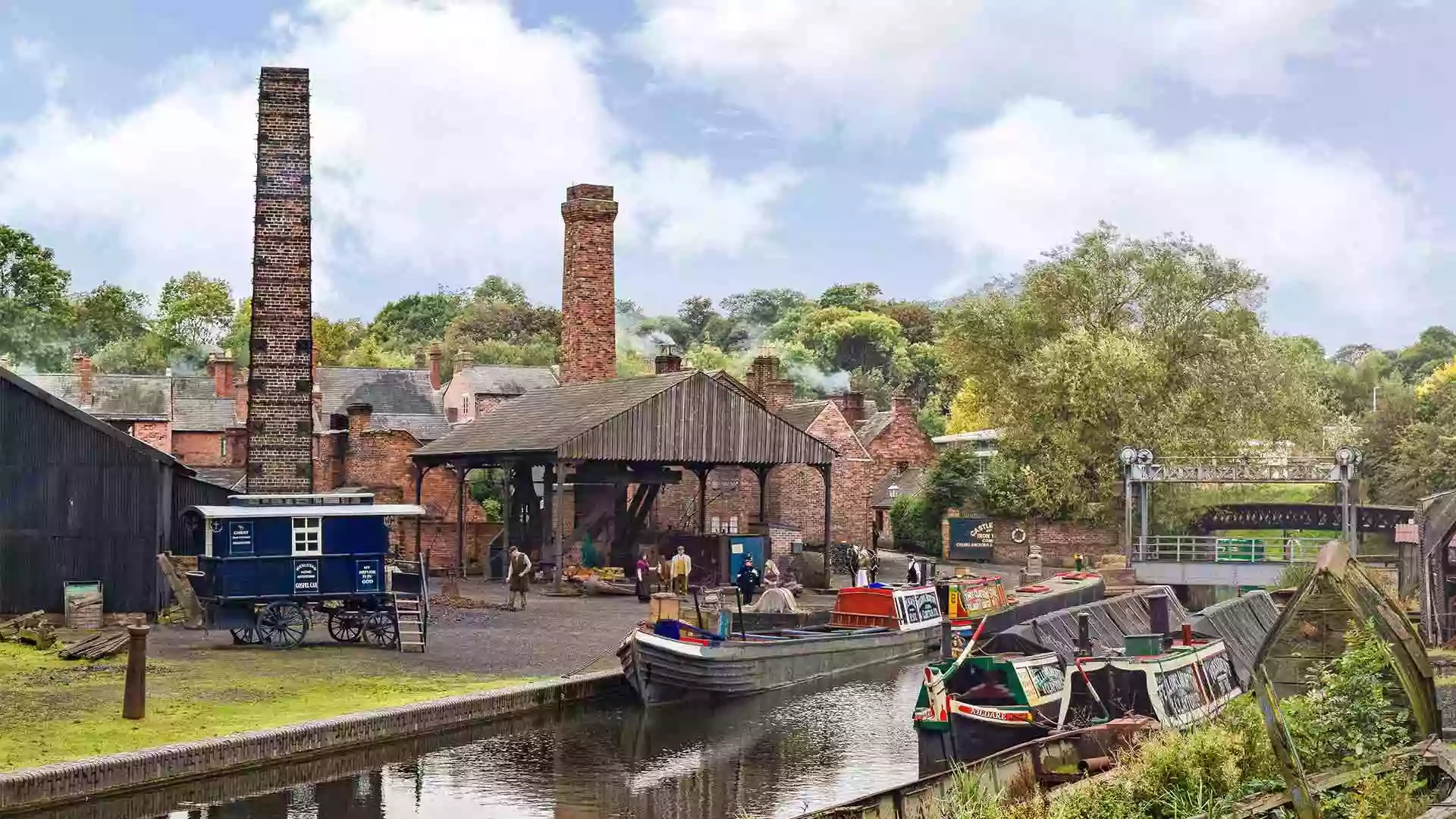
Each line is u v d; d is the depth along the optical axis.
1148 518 63.88
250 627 33.62
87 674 28.62
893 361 152.25
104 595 37.25
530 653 34.12
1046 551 66.69
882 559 70.00
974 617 37.94
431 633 37.34
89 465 37.41
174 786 21.44
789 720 30.02
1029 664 22.88
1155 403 65.38
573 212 64.62
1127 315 70.31
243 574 33.34
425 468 58.88
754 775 24.70
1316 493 78.62
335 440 61.69
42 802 19.67
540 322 147.50
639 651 30.41
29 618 35.06
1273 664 20.52
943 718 22.06
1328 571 14.70
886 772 25.05
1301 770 14.07
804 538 72.12
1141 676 23.36
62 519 37.28
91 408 77.75
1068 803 16.64
